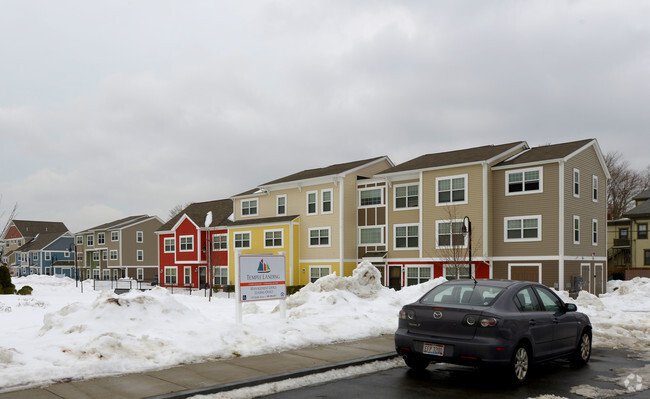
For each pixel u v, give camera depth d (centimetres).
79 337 1037
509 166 3234
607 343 1301
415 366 960
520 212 3191
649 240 4778
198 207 5694
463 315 857
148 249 7719
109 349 943
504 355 832
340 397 782
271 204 4547
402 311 944
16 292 3044
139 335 1084
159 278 5706
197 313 1335
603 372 980
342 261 3944
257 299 1310
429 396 790
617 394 811
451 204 3397
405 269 3678
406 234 3716
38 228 10788
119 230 7419
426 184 3550
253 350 1045
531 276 3120
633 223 4891
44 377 794
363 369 966
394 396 790
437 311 887
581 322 1050
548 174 3102
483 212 3244
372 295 1755
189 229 5303
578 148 3225
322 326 1276
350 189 4044
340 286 1738
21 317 1579
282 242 4306
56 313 1198
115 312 1180
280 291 1372
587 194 3347
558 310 1009
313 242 4172
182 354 970
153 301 1262
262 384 832
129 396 727
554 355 959
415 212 3675
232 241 4744
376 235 3934
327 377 902
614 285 3881
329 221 4062
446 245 3416
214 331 1129
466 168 3344
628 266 4819
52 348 956
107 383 794
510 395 799
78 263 8450
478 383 877
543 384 874
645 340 1342
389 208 3831
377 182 3941
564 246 3044
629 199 6669
